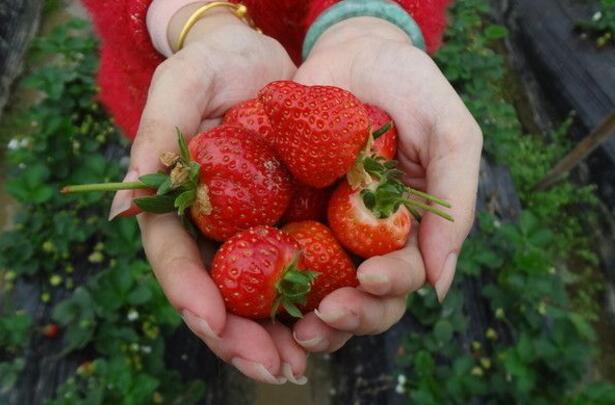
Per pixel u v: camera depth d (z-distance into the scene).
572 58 0.66
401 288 0.22
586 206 0.58
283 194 0.24
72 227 0.48
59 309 0.42
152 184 0.23
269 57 0.31
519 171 0.60
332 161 0.23
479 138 0.26
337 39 0.32
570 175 0.60
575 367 0.40
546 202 0.58
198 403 0.44
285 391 0.47
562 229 0.58
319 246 0.23
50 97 0.56
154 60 0.37
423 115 0.27
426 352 0.44
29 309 0.47
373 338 0.47
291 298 0.22
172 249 0.23
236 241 0.22
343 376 0.47
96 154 0.52
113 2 0.35
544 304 0.47
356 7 0.33
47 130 0.53
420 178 0.28
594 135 0.50
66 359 0.43
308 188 0.25
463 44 0.65
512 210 0.56
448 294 0.46
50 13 0.72
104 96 0.47
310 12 0.35
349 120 0.23
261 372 0.21
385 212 0.23
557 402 0.41
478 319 0.48
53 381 0.43
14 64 0.65
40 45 0.60
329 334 0.22
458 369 0.43
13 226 0.54
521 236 0.47
